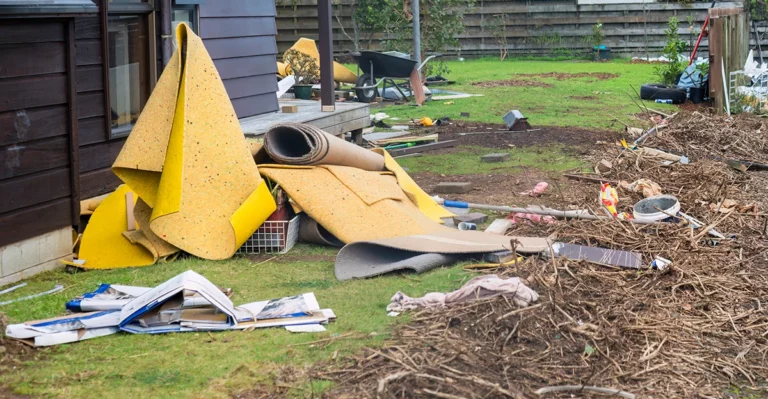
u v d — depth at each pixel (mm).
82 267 5980
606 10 24969
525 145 11250
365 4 22828
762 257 6121
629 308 4969
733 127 11633
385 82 16781
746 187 8445
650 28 24828
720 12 17297
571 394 3885
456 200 8094
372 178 6883
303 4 24625
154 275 5789
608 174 8961
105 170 7359
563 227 6695
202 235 6145
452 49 25516
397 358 4160
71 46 5918
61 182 6000
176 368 4156
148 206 6395
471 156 10570
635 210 7113
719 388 4086
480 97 16609
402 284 5465
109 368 4164
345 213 6395
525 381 3973
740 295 5332
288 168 6664
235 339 4527
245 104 10781
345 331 4598
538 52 25812
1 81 5414
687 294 5312
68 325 4625
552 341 4410
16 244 5648
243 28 10734
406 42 21469
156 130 6297
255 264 6074
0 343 4395
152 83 7977
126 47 7656
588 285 5324
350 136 11711
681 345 4543
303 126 6867
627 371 4164
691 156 10078
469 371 4035
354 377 3986
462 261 5926
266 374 4070
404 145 11250
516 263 5637
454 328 4562
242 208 6078
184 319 4672
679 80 17016
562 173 9352
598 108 14844
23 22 5523
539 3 25375
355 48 24078
